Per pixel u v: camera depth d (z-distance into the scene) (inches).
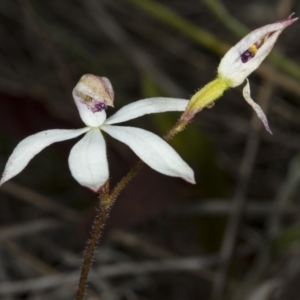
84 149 6.1
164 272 9.7
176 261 8.9
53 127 9.0
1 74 11.1
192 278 9.7
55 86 11.5
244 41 6.2
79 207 9.9
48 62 11.8
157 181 8.6
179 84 12.6
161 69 12.3
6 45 12.0
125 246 9.8
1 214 10.2
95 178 5.9
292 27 12.5
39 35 10.2
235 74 6.2
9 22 12.2
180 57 12.6
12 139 10.6
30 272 9.1
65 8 12.3
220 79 6.2
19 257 8.9
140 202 8.6
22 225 9.2
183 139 9.0
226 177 10.3
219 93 6.2
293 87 9.4
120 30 11.4
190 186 8.7
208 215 9.2
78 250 9.9
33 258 8.9
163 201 8.6
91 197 9.2
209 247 9.1
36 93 10.4
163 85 11.1
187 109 6.2
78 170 6.0
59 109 9.3
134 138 6.2
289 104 11.2
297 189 10.1
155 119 9.1
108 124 6.3
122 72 12.1
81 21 12.4
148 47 12.9
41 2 12.1
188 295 9.6
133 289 9.3
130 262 9.1
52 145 9.0
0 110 8.9
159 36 12.4
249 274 8.8
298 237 8.3
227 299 8.9
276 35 6.2
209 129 11.5
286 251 8.6
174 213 9.2
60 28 11.8
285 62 9.3
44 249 9.7
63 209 9.4
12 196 10.4
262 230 10.0
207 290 9.6
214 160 9.0
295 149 11.1
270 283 8.2
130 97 11.9
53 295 8.7
